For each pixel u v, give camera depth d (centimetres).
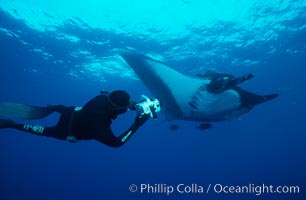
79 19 1189
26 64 1642
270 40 1271
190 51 1344
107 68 1589
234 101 550
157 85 628
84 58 1494
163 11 1121
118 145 238
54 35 1313
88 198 4947
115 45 1321
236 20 1142
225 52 1356
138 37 1258
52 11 1156
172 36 1248
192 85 577
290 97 2077
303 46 1332
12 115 243
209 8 1091
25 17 1209
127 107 238
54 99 2214
